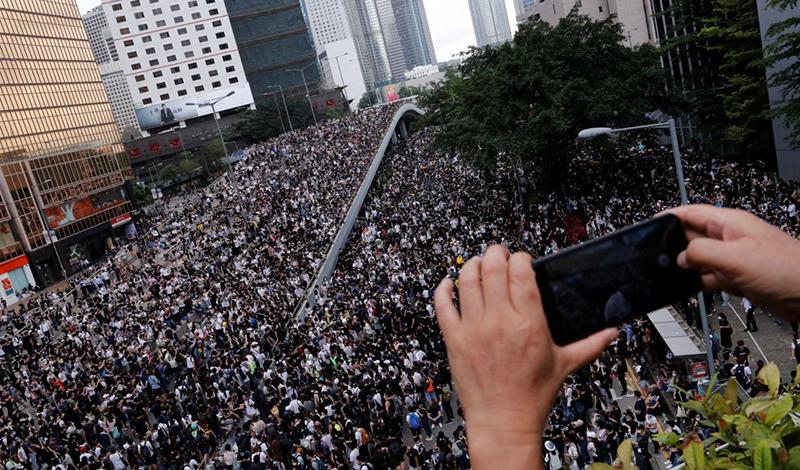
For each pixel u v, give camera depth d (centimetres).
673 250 154
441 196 5203
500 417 138
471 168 5966
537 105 3609
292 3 12875
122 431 2353
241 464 1928
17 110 6303
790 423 233
